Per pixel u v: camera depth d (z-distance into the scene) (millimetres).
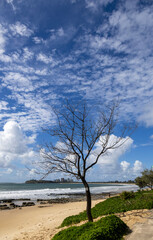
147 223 7633
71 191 76688
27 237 10773
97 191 75125
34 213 23875
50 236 10164
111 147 8984
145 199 15188
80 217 13273
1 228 16594
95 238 5871
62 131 8828
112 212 11766
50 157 8656
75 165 8891
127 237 6250
